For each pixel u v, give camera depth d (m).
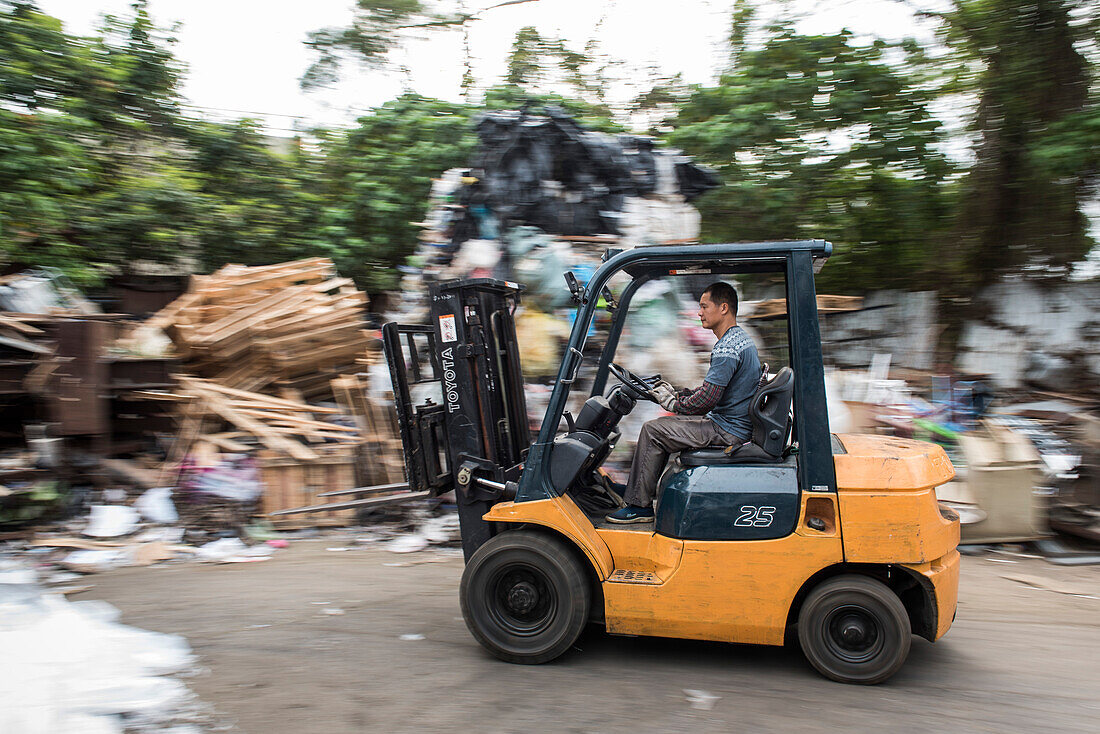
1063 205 9.30
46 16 9.04
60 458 6.30
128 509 6.20
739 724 3.23
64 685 3.48
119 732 3.12
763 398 3.68
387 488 5.83
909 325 10.74
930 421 6.99
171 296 10.09
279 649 3.99
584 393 6.59
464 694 3.48
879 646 3.56
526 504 3.79
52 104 8.97
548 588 3.78
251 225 10.65
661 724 3.23
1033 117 9.16
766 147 10.02
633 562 3.78
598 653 3.98
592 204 7.23
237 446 6.67
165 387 7.02
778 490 3.58
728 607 3.61
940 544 3.54
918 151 9.81
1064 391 10.06
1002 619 4.61
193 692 3.48
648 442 3.93
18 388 6.37
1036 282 10.28
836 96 9.67
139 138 10.46
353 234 10.70
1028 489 6.02
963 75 9.73
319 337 7.28
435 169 10.36
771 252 3.67
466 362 4.04
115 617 4.45
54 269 8.32
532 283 6.93
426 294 7.25
